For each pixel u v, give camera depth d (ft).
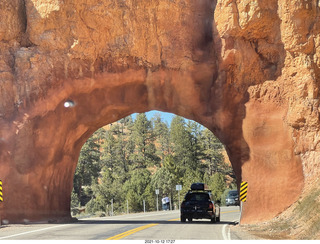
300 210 73.97
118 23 91.66
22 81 93.30
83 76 93.76
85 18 91.30
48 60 93.30
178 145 424.87
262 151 87.40
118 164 441.68
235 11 86.43
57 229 64.69
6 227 73.82
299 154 84.64
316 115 82.89
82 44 92.27
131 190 245.65
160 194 266.77
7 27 93.91
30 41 95.40
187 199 86.69
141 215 132.98
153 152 466.70
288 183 84.17
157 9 92.12
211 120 95.45
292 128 85.46
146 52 93.40
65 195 107.96
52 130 94.58
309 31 82.84
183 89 95.50
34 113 92.43
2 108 92.68
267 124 87.86
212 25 92.94
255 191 86.38
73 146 106.32
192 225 74.28
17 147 90.58
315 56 83.41
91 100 97.35
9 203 88.43
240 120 90.84
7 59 94.48
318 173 81.76
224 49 89.04
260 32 86.94
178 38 93.81
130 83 95.55
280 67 87.20
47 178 96.17
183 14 93.61
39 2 92.07
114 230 61.21
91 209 266.16
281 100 87.56
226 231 61.16
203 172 418.31
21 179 90.07
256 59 88.63
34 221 90.07
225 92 91.66
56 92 93.40
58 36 92.48
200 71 93.86
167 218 105.91
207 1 94.89
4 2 93.56
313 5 81.76
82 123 100.22
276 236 59.31
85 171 384.06
